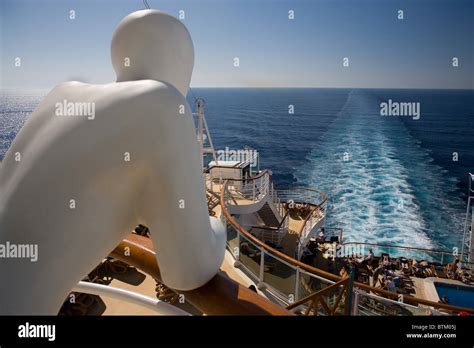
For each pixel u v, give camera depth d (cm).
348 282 256
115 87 159
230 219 586
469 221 2059
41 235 142
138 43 183
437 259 1667
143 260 234
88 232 153
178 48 192
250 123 7000
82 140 148
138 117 153
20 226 142
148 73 185
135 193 167
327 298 371
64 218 146
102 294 246
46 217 143
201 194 178
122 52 188
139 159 156
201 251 180
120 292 240
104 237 162
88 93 159
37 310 143
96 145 149
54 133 151
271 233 1167
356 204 2375
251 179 1135
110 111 151
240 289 196
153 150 157
